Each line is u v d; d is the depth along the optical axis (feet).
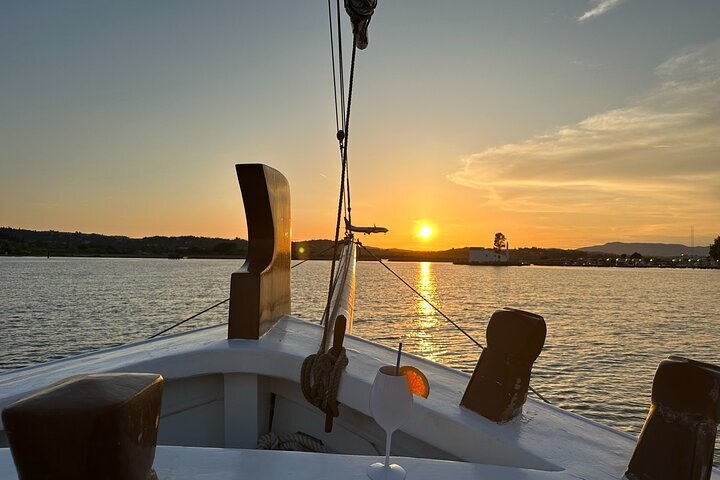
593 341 79.56
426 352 66.03
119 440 2.52
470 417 5.82
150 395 2.81
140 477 2.73
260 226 10.17
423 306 134.51
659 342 79.15
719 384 4.19
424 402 6.19
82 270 367.86
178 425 8.27
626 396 45.91
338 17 12.10
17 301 129.90
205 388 8.49
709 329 95.09
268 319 9.87
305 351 8.28
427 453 6.40
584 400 44.65
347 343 9.17
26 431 2.39
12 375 7.20
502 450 5.26
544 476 4.60
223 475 4.31
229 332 9.12
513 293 196.54
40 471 2.46
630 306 146.61
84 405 2.43
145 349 8.64
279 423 8.70
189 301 133.39
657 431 4.49
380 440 7.07
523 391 5.81
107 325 87.71
